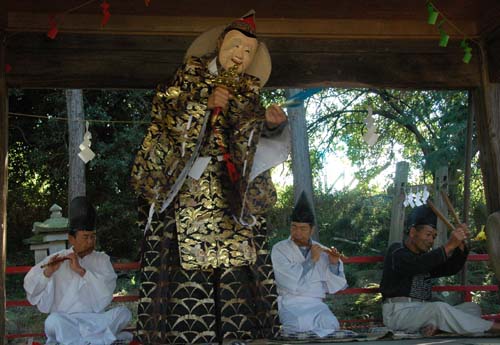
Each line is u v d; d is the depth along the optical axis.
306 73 5.41
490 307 11.34
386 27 5.51
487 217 5.50
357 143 17.23
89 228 5.25
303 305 5.29
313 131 17.03
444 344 4.18
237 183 3.97
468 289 6.09
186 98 3.95
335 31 5.45
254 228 4.17
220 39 4.14
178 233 4.00
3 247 4.77
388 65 5.52
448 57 5.59
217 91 3.89
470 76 5.59
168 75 5.24
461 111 12.81
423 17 5.48
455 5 5.31
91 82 5.18
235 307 4.02
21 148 16.94
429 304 5.05
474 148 12.73
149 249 4.09
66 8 5.05
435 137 13.78
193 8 5.17
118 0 4.99
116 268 5.57
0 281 4.73
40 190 17.36
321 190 17.41
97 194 16.88
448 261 5.56
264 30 5.39
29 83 5.11
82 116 14.09
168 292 3.98
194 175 4.04
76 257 5.11
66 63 5.15
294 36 5.43
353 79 5.46
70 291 5.05
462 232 5.25
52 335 4.88
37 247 9.56
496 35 5.41
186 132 3.94
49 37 5.11
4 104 4.94
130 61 5.22
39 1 4.93
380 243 15.76
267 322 4.04
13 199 17.06
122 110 16.58
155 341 3.86
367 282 13.00
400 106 15.41
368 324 7.35
